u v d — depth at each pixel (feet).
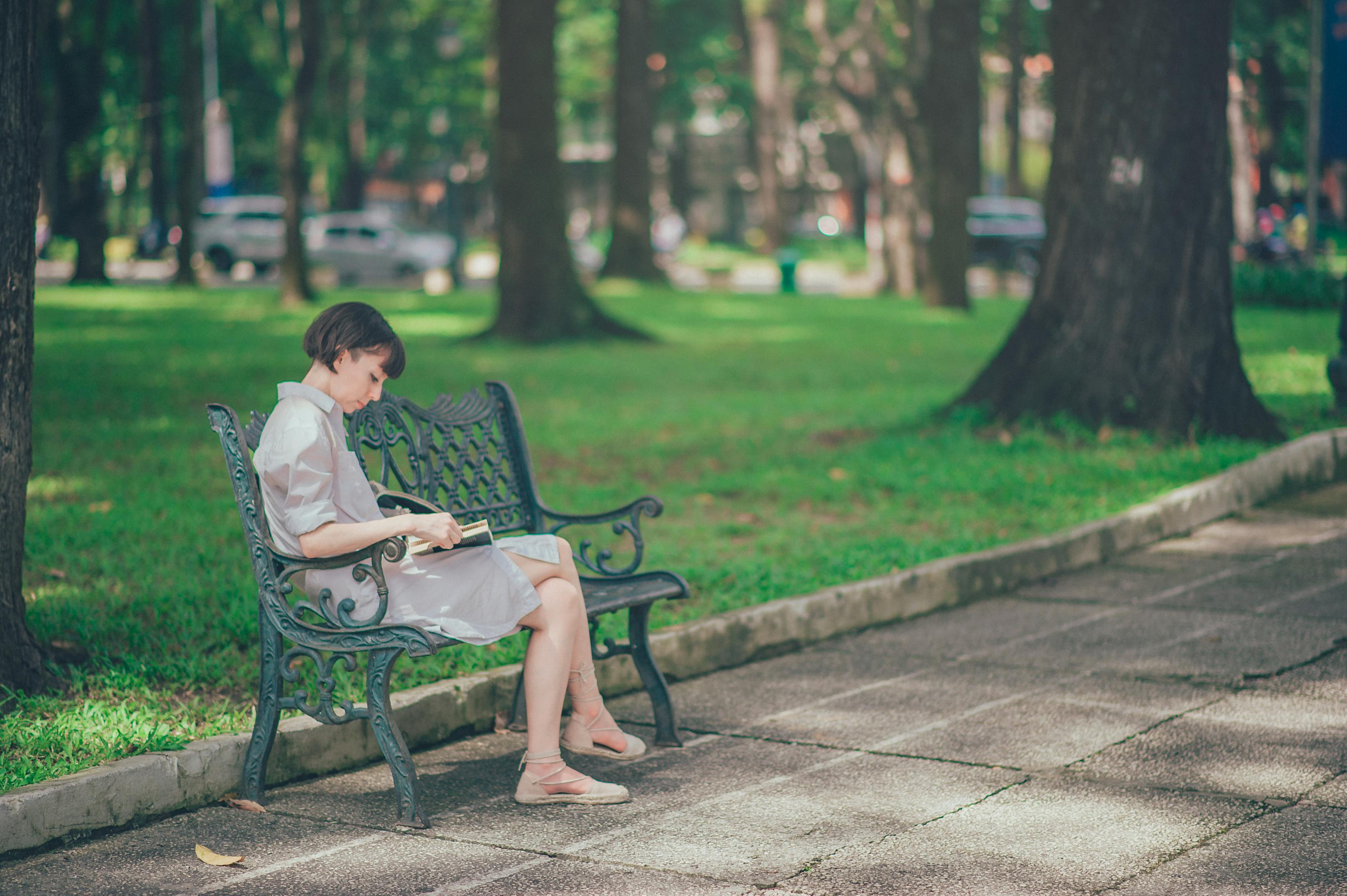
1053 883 11.58
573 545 25.18
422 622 13.52
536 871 12.01
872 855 12.28
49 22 102.06
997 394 36.73
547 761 13.82
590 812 13.53
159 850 12.50
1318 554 24.79
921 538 25.40
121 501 27.94
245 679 16.96
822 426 38.68
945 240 85.46
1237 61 134.51
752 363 56.08
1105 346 35.01
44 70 111.96
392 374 13.83
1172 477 29.91
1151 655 19.02
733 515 27.94
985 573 22.74
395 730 13.10
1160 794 13.75
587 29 150.00
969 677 18.29
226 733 14.43
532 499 17.35
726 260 150.61
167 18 134.72
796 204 212.23
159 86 129.18
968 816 13.24
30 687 15.92
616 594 15.57
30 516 26.32
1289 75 144.05
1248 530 27.02
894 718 16.56
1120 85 34.65
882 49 108.88
